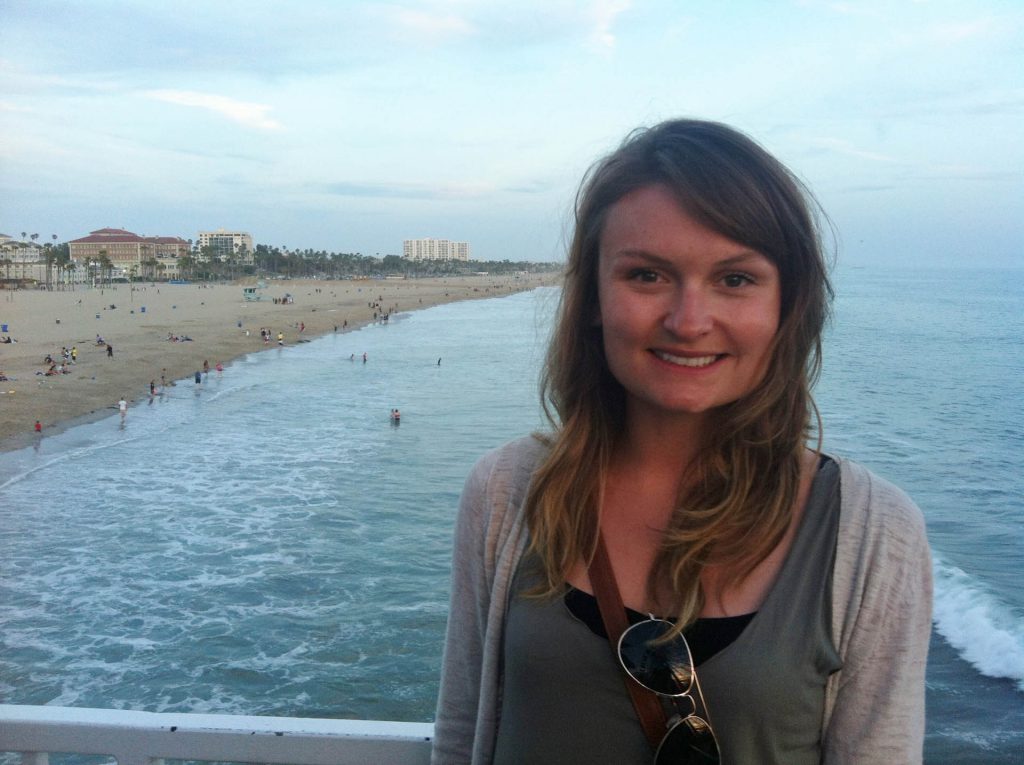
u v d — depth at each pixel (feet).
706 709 3.87
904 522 4.08
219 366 157.99
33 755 5.82
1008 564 48.01
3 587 46.91
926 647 4.07
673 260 4.09
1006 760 28.96
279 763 5.66
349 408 116.67
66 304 357.20
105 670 37.24
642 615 4.10
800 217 4.19
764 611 3.98
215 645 39.60
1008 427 92.22
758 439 4.25
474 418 106.73
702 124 4.31
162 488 70.59
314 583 47.32
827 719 4.11
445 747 4.97
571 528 4.32
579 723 4.09
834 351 170.19
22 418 108.78
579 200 4.71
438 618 42.60
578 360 4.68
